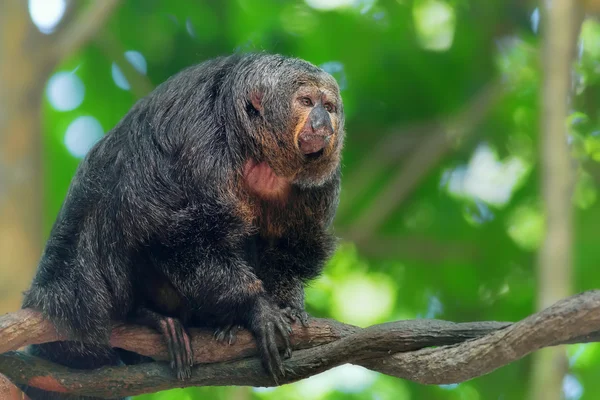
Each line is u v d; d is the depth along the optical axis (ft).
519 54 54.85
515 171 54.80
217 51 52.11
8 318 26.11
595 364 46.14
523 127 54.60
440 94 53.11
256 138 29.17
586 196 50.37
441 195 54.44
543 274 33.96
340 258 52.85
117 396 26.16
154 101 29.04
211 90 29.14
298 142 29.12
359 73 52.03
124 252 27.43
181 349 25.80
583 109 52.60
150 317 26.73
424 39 54.24
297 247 29.78
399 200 50.80
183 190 27.35
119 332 26.84
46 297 26.78
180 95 28.73
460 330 22.90
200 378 25.73
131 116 29.53
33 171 43.91
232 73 29.66
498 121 54.85
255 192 29.58
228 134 28.68
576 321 20.35
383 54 52.54
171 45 52.60
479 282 51.44
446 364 22.27
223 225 27.14
